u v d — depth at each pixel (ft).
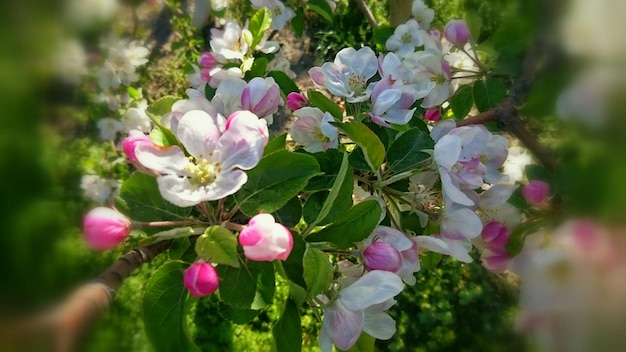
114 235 0.45
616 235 0.48
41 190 1.12
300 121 0.61
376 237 0.52
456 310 1.27
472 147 0.59
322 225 0.51
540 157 0.65
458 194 0.53
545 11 0.62
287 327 0.47
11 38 0.97
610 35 0.50
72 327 0.39
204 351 1.18
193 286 0.43
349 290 0.47
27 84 1.04
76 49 1.05
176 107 0.53
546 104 0.64
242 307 0.47
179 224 0.49
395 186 0.59
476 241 0.65
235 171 0.46
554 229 0.58
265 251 0.42
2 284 0.93
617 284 0.46
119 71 1.18
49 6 0.99
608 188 0.50
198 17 1.82
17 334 0.38
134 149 0.47
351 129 0.52
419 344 1.24
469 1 0.90
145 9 1.69
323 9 1.09
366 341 0.51
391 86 0.60
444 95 0.76
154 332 0.46
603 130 0.50
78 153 1.24
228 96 0.59
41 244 1.04
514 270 0.63
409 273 0.54
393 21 1.31
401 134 0.60
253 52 0.83
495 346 1.19
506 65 0.78
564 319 0.48
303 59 1.85
